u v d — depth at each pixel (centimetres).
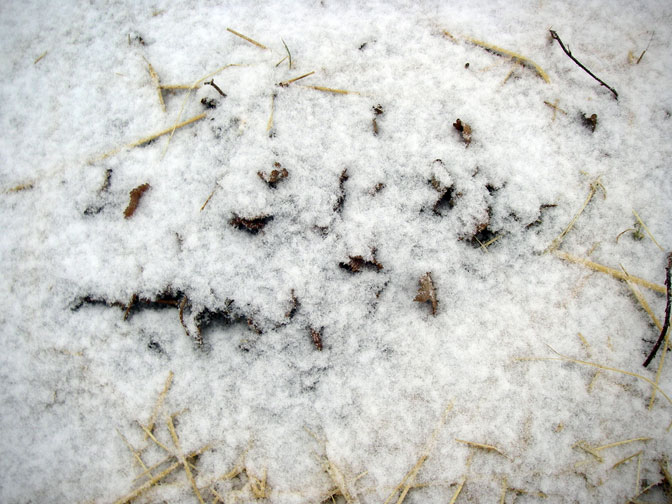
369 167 47
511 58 51
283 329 45
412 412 45
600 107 50
